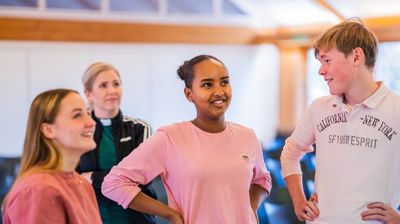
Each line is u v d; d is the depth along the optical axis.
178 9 8.15
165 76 8.09
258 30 8.79
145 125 2.84
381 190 2.04
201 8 8.33
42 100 1.98
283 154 2.42
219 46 8.50
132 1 7.80
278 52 9.02
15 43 7.04
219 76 2.15
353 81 2.04
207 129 2.18
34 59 7.17
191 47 8.27
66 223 1.92
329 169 2.14
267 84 8.96
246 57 8.74
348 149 2.08
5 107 7.04
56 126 1.96
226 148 2.16
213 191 2.08
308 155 3.98
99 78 2.72
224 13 8.52
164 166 2.17
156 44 8.00
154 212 2.14
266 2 8.38
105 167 2.68
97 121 2.73
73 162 2.01
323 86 8.95
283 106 8.95
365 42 2.02
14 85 7.07
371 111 2.04
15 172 4.64
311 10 8.09
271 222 4.07
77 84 7.48
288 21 8.73
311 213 2.18
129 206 2.16
